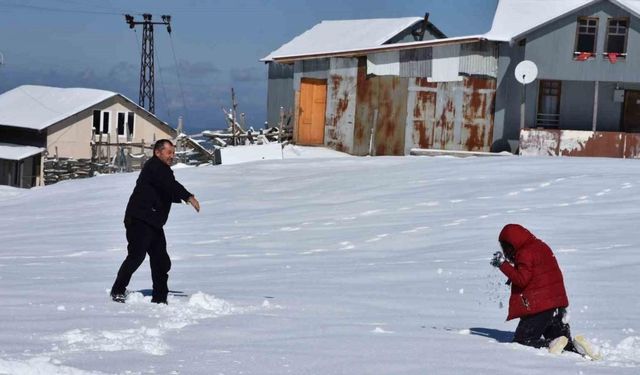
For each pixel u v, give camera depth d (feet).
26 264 50.16
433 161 101.40
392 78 132.16
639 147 122.72
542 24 124.98
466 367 22.04
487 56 128.88
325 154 134.31
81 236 66.59
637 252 44.73
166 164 33.60
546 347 25.26
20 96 212.02
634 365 22.70
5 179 191.93
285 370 21.22
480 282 39.09
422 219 63.16
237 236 62.08
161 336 25.57
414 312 31.89
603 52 125.29
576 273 39.83
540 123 131.44
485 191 73.97
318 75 139.33
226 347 24.07
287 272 44.62
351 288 38.27
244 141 152.05
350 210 70.79
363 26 171.53
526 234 26.09
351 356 23.07
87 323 27.12
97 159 188.75
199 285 39.96
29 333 25.03
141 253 32.91
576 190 71.10
